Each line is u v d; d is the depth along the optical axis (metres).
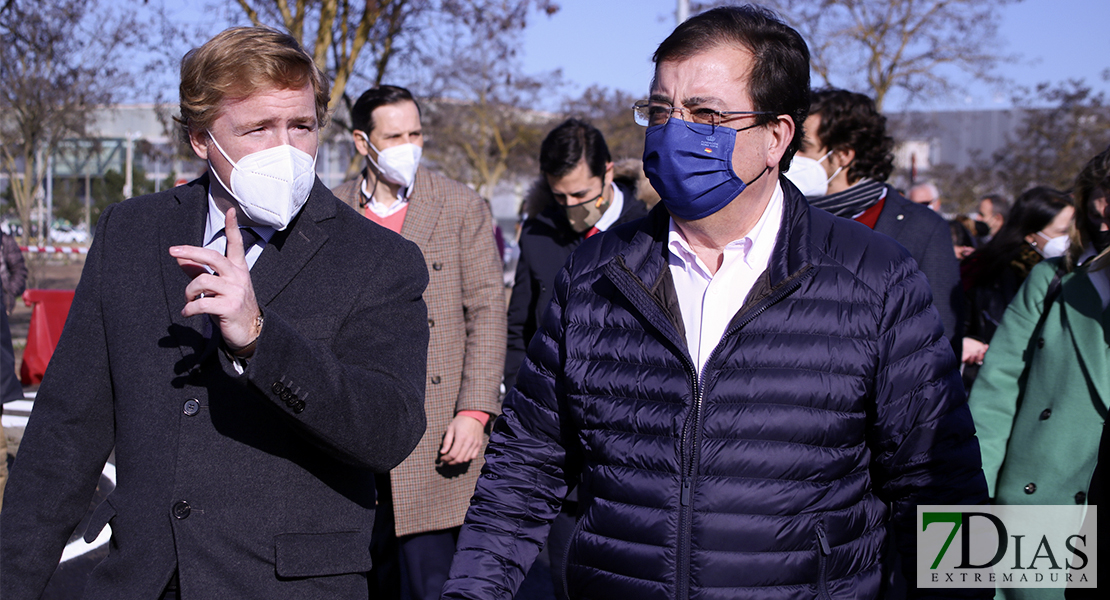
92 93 17.22
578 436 2.03
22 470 1.92
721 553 1.79
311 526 1.88
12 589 1.86
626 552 1.86
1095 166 2.70
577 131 3.93
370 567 1.96
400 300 2.02
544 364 2.11
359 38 10.62
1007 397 2.97
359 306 1.96
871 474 1.97
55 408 1.94
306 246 1.94
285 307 1.90
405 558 3.47
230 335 1.66
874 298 1.86
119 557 1.83
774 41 1.91
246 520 1.83
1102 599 2.24
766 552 1.79
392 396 1.88
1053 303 2.84
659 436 1.86
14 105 17.09
